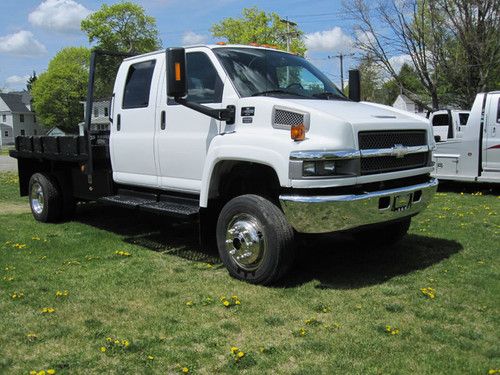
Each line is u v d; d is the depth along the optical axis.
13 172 19.47
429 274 5.45
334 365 3.58
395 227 6.25
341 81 33.59
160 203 6.40
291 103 5.05
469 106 24.48
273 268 5.01
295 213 4.79
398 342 3.90
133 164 6.76
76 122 77.88
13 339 4.05
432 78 25.50
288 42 45.66
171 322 4.36
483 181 11.22
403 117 5.59
